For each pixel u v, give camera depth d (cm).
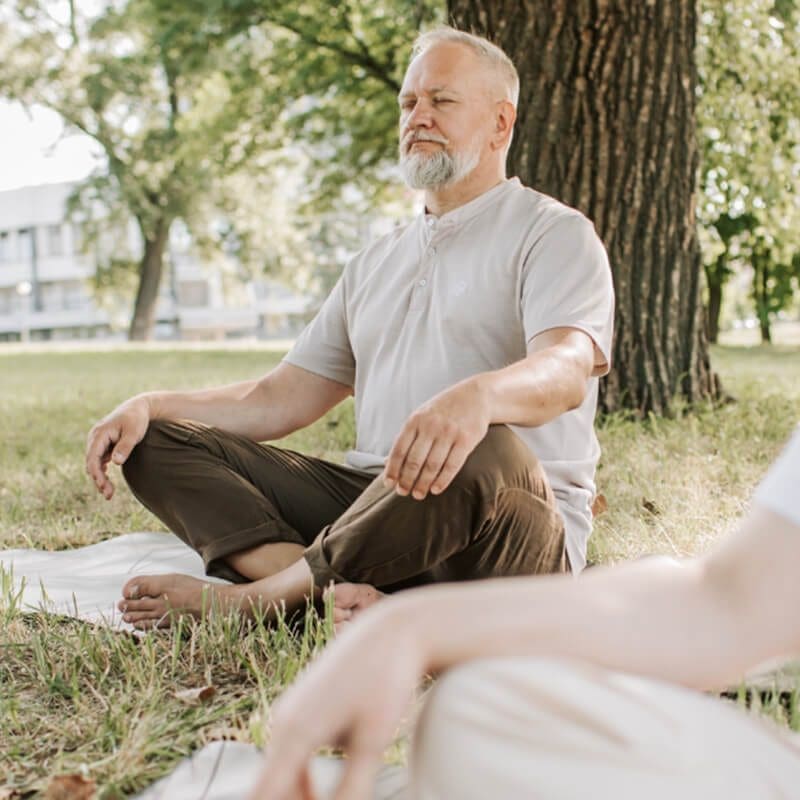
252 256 2658
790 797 70
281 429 283
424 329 256
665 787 67
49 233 5056
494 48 264
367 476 265
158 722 180
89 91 2281
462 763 71
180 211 2512
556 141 541
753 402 582
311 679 74
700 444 464
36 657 215
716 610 80
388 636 75
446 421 190
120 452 250
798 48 867
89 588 291
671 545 291
